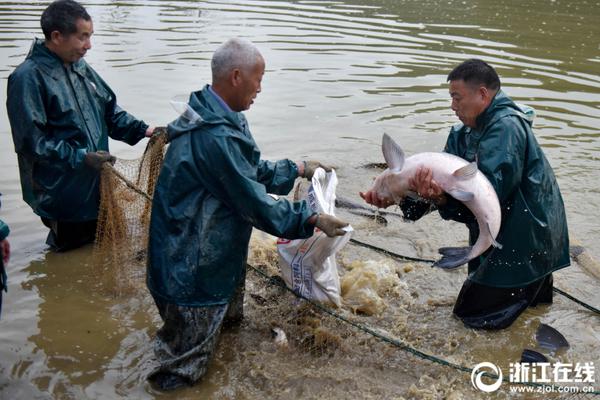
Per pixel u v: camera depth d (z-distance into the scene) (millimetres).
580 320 4941
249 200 3895
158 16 14633
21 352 4465
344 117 8992
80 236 5805
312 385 4180
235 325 4762
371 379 4250
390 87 10250
